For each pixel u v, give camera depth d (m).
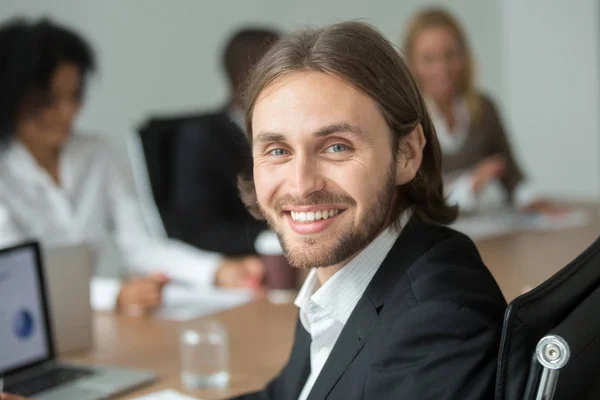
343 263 1.09
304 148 0.99
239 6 4.29
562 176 5.27
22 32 2.35
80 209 2.64
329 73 0.98
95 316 2.06
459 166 3.44
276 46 1.05
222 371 1.52
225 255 2.81
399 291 1.01
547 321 0.91
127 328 1.94
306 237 1.01
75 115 2.48
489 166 3.16
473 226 2.89
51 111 2.41
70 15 3.66
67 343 1.76
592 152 5.12
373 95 1.00
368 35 1.04
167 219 2.88
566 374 0.90
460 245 1.09
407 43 3.40
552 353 0.86
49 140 2.50
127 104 3.86
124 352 1.75
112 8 3.78
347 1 4.75
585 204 3.44
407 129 1.04
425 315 0.93
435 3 5.17
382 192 1.02
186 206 2.88
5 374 1.53
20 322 1.58
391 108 1.01
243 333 1.84
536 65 5.30
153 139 2.93
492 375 0.90
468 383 0.89
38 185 2.54
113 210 2.75
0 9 3.44
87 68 2.46
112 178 2.75
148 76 3.94
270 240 2.21
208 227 2.86
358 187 0.99
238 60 2.81
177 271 2.53
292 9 4.51
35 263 1.62
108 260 3.23
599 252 1.07
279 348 1.72
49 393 1.48
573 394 0.96
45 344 1.63
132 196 2.79
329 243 1.01
